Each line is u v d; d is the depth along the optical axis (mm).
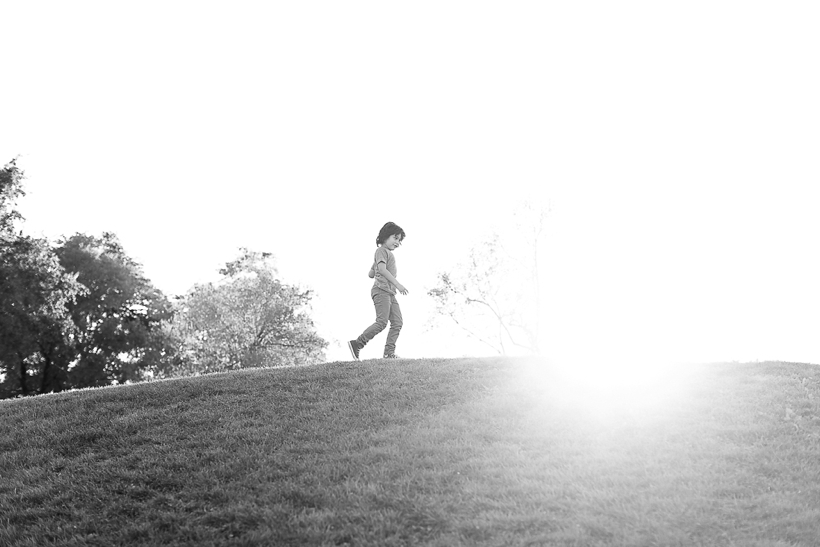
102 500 8062
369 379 12867
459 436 9461
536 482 7703
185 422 10844
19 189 37406
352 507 7305
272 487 7926
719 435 9195
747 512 6875
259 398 11930
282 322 56312
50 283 38188
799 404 10375
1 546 7082
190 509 7641
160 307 52969
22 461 9633
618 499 7230
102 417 11398
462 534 6520
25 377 44656
